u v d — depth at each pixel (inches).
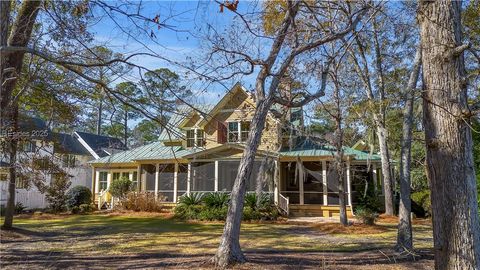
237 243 329.1
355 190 885.8
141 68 256.1
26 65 412.8
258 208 741.9
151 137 1189.1
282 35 352.8
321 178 854.5
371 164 861.8
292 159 840.9
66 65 242.1
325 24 480.7
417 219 798.5
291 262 344.5
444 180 195.3
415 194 882.1
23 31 317.1
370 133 802.2
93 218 814.5
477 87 321.7
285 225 686.5
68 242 487.2
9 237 518.9
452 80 199.8
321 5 468.1
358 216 685.3
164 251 414.9
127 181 986.7
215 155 874.1
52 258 378.0
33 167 498.0
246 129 855.7
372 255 385.4
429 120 205.5
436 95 201.3
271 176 795.4
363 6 366.6
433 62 205.5
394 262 350.0
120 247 446.0
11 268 332.2
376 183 903.1
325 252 407.2
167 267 322.0
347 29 365.4
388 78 623.2
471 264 185.3
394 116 706.2
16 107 440.8
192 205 815.1
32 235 548.7
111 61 246.8
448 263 190.7
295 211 851.4
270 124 655.1
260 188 611.8
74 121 471.8
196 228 642.2
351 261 354.9
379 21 457.1
